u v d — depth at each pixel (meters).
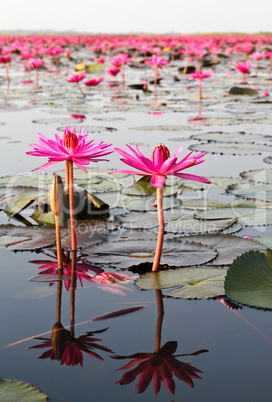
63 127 3.59
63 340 1.46
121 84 8.06
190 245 1.74
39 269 1.66
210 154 2.71
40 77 9.44
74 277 1.63
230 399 1.36
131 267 1.67
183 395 1.37
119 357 1.43
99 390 1.38
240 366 1.41
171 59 15.06
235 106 5.03
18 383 1.38
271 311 1.52
